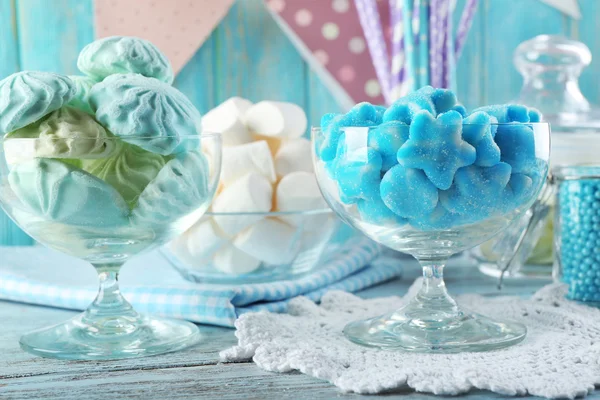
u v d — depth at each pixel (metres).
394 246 0.55
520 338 0.55
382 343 0.54
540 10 0.93
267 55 0.90
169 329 0.58
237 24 0.90
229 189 0.67
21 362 0.54
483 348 0.53
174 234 0.57
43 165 0.53
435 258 0.57
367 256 0.73
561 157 0.72
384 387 0.49
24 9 0.89
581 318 0.58
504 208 0.53
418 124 0.51
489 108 0.55
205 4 0.88
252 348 0.54
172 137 0.54
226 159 0.67
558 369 0.50
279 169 0.69
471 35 0.92
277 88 0.91
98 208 0.54
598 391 0.48
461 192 0.51
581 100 0.80
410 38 0.80
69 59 0.90
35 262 0.77
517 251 0.68
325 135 0.55
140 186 0.54
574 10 0.93
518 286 0.71
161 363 0.54
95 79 0.58
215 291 0.61
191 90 0.90
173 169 0.55
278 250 0.67
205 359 0.54
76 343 0.56
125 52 0.57
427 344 0.53
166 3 0.87
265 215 0.66
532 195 0.54
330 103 0.91
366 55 0.89
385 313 0.60
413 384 0.49
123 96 0.54
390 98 0.85
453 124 0.51
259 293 0.62
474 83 0.93
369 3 0.84
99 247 0.56
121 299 0.60
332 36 0.88
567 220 0.65
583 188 0.63
